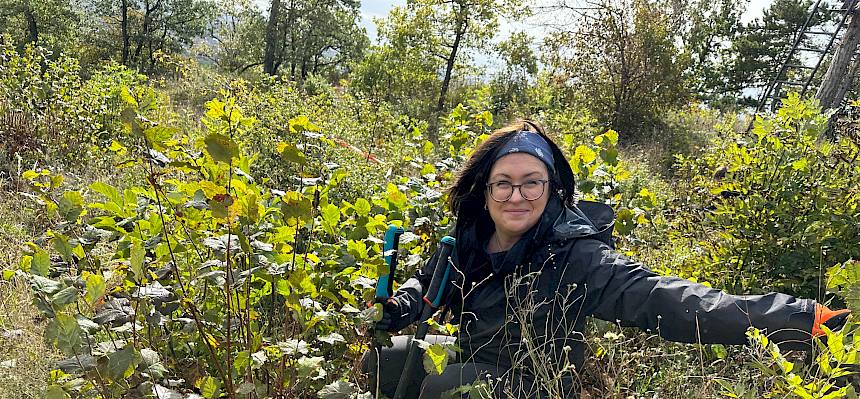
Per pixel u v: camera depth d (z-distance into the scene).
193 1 48.78
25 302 3.37
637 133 16.34
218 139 2.12
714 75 39.53
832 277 1.89
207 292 2.96
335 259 2.84
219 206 2.16
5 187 5.51
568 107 16.97
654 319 2.24
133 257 2.10
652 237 4.88
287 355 2.45
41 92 7.40
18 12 40.25
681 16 17.45
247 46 44.66
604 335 3.01
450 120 4.63
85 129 7.03
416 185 3.75
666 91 16.66
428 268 2.88
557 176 2.56
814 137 4.33
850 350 1.78
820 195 4.04
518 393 2.42
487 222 2.66
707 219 4.51
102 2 45.84
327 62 46.44
